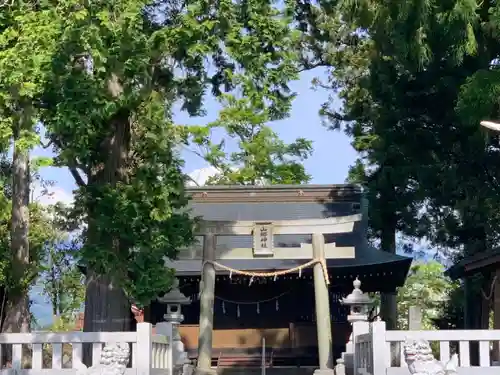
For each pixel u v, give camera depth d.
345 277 22.41
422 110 20.61
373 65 22.09
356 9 17.94
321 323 18.12
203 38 13.39
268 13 13.83
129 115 13.62
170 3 14.27
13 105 12.09
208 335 18.11
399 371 11.19
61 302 30.73
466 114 15.52
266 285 23.77
